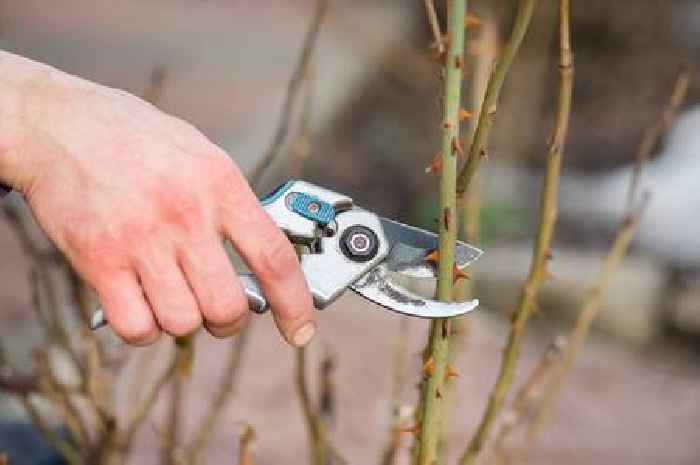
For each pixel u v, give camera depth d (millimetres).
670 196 7613
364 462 4059
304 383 2734
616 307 6426
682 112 9133
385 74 9242
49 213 1833
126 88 9227
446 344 2045
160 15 10664
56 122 1852
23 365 3855
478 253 2002
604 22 10109
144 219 1783
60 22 10172
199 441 3004
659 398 4961
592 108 9422
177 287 1793
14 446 3514
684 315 6410
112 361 3104
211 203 1801
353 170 8516
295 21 10836
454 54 1882
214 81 9422
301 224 1965
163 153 1809
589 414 4703
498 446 2857
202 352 4680
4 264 5066
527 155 7949
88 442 3000
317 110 8977
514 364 2367
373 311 5168
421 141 8828
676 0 10234
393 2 10602
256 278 1875
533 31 7586
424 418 2090
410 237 1992
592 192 7984
